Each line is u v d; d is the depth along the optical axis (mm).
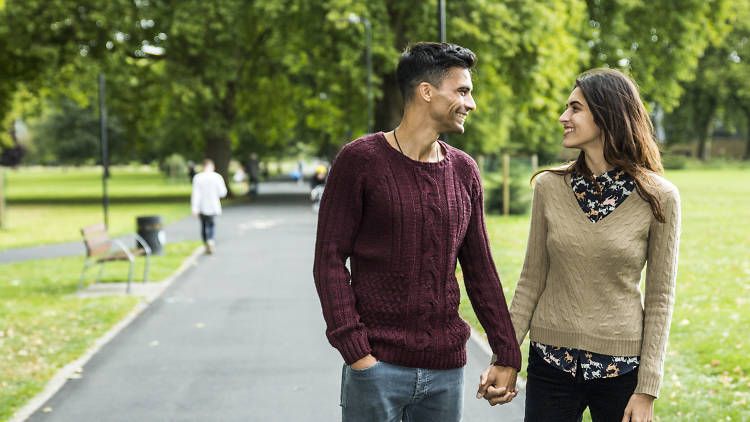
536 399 2543
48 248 15180
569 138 2494
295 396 5074
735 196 27094
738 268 10320
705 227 16266
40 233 18531
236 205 28062
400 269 2240
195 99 30125
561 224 2477
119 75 27703
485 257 2453
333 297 2213
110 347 6523
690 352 5805
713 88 60906
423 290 2260
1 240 16797
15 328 7238
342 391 2371
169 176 53844
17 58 28969
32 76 29734
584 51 24109
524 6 20453
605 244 2387
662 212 2354
